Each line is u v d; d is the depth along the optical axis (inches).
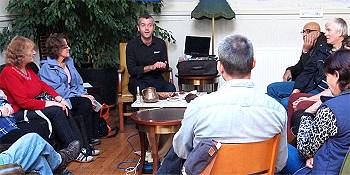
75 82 161.5
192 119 70.9
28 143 94.5
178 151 77.0
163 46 186.7
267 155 74.1
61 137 133.3
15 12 193.8
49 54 154.9
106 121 175.5
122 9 191.9
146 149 133.0
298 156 92.4
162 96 150.1
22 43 134.0
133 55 181.3
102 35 200.1
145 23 178.4
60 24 194.7
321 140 78.7
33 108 132.7
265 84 210.5
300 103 134.2
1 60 183.3
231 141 70.1
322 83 150.7
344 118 75.5
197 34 217.0
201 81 183.3
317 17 209.0
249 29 214.4
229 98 69.9
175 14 215.8
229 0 213.5
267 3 211.2
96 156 147.5
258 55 209.0
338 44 147.7
